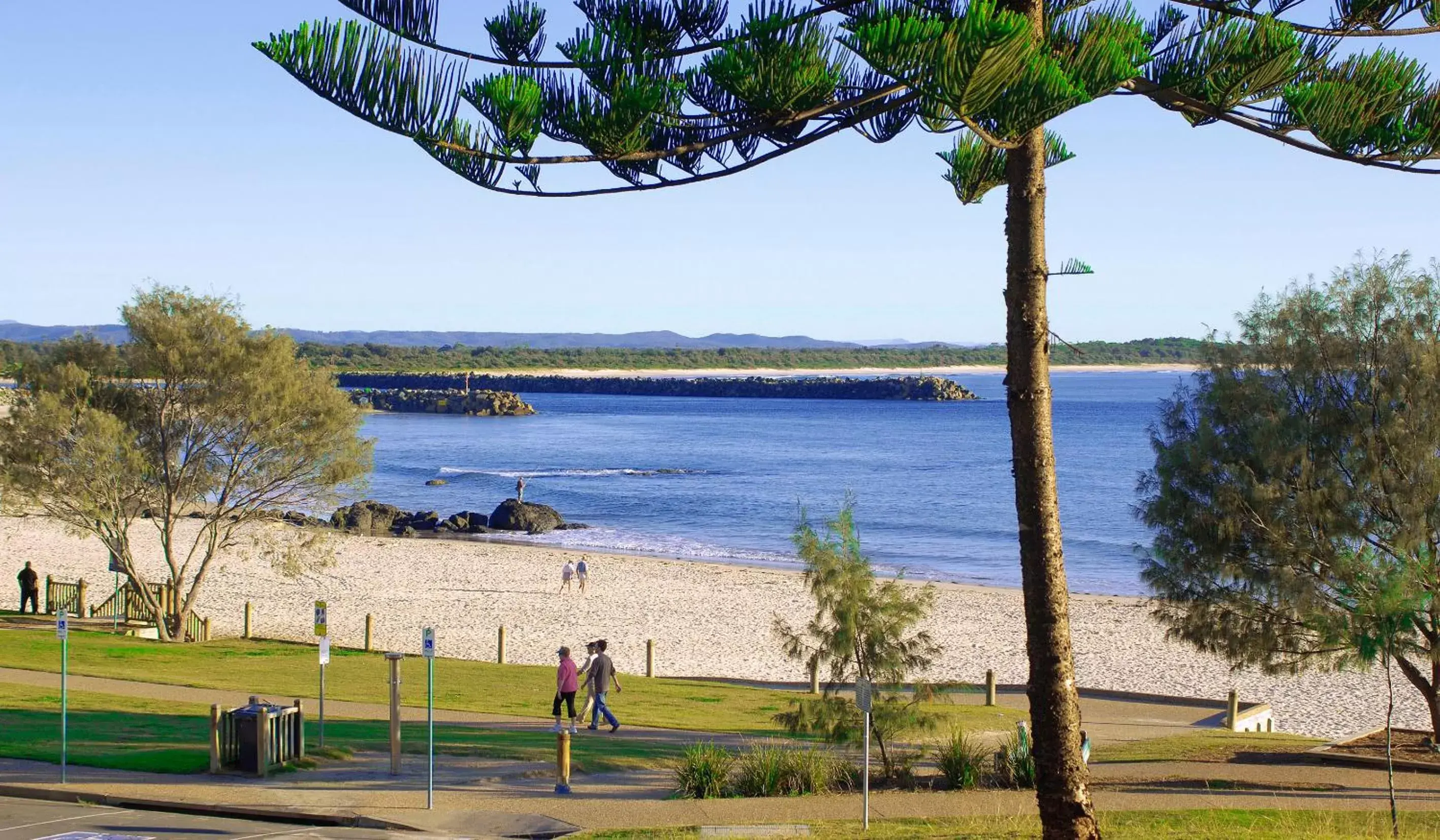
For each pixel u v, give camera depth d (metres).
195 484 28.72
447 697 21.86
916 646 16.12
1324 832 11.62
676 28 9.95
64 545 50.16
